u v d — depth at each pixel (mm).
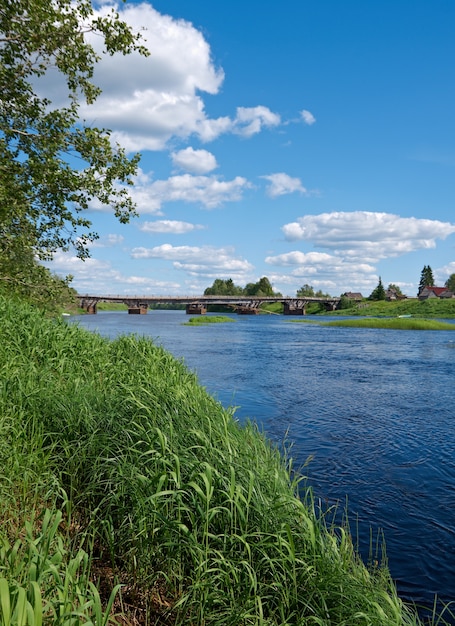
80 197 14258
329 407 13633
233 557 3975
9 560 3129
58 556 3014
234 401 14344
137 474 4668
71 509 4863
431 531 6039
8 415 6074
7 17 12328
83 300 114875
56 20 12844
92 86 14133
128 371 10055
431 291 163375
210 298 134125
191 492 4457
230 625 3387
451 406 13852
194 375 12164
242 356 27312
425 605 4500
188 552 4000
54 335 10852
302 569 3889
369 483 7707
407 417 12414
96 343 12398
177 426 5977
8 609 2146
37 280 15828
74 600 3186
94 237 15672
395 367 22672
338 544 5344
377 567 5047
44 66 13703
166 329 54594
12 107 13609
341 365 23375
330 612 3547
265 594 3777
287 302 148875
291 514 4277
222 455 4965
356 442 10062
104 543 4477
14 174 13477
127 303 126750
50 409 6477
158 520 4246
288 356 27500
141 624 3553
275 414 12672
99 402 6773
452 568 5145
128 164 14703
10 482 4633
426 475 8094
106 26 13273
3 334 10094
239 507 4004
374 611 3461
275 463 6258
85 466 5434
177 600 3799
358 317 109938
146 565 4004
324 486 7559
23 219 14656
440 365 23594
